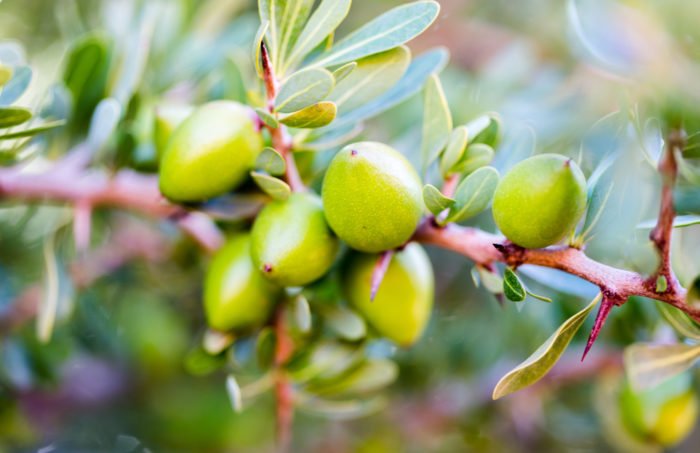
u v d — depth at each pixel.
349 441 0.61
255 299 0.39
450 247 0.37
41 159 0.45
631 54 0.36
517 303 0.37
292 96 0.36
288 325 0.41
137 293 0.59
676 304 0.35
